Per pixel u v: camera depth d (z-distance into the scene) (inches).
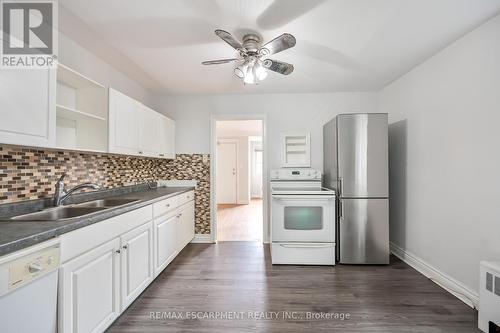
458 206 81.5
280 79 119.3
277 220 109.6
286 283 91.1
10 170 62.2
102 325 59.8
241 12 66.4
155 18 69.2
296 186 134.5
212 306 75.9
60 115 75.4
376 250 108.6
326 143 131.4
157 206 91.2
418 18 69.4
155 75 113.1
